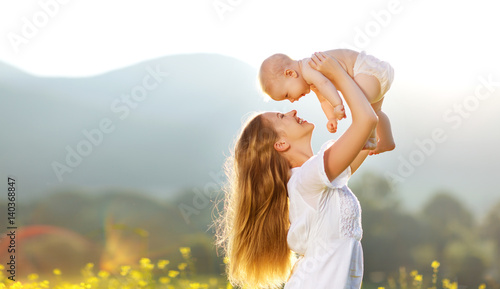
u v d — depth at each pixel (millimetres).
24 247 9430
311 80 2893
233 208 3090
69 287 4727
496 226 14797
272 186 2889
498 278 10359
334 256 2586
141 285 4484
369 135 2557
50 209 15367
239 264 3002
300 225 2654
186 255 4930
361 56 2855
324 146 2670
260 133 2932
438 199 15602
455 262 13062
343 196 2654
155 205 15688
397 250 14219
